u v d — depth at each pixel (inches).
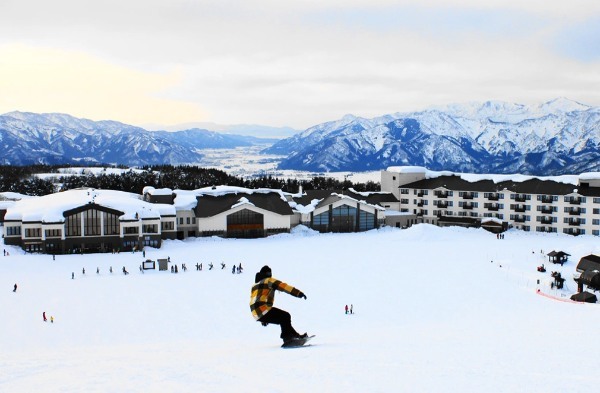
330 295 2957.7
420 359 609.9
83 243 4690.0
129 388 480.7
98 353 751.7
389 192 6919.3
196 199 5659.5
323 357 620.4
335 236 5620.1
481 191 6279.5
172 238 5241.1
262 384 492.4
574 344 765.3
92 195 5329.7
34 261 4128.9
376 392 468.8
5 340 2169.0
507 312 2370.8
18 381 514.3
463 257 4254.4
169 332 2261.3
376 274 3563.0
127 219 4746.6
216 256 4343.0
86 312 2628.0
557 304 2691.9
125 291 3100.4
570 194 5757.9
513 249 4682.6
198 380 509.4
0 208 5403.5
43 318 2506.2
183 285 3270.2
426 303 2755.9
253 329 2284.7
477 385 491.8
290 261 4084.6
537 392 467.5
